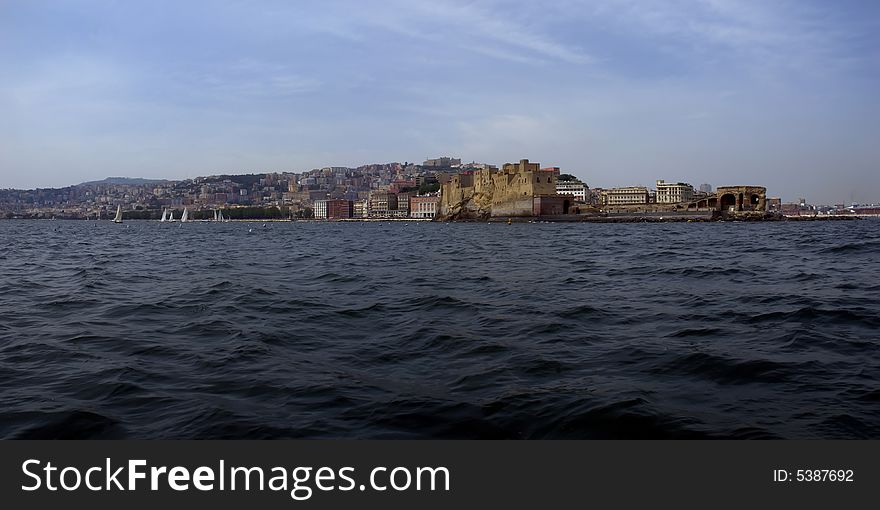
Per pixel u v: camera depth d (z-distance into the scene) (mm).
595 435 7230
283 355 11289
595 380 9305
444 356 11141
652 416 7621
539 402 8242
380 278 24969
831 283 20141
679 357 10500
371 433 7430
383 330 13664
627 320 14297
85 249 52781
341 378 9680
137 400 8648
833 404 7988
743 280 21781
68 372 10156
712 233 75500
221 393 8930
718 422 7480
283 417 7922
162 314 16109
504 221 180500
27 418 7969
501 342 12141
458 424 7621
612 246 47844
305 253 44500
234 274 27375
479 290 20484
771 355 10469
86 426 7711
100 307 17422
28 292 21188
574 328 13430
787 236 62719
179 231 125312
